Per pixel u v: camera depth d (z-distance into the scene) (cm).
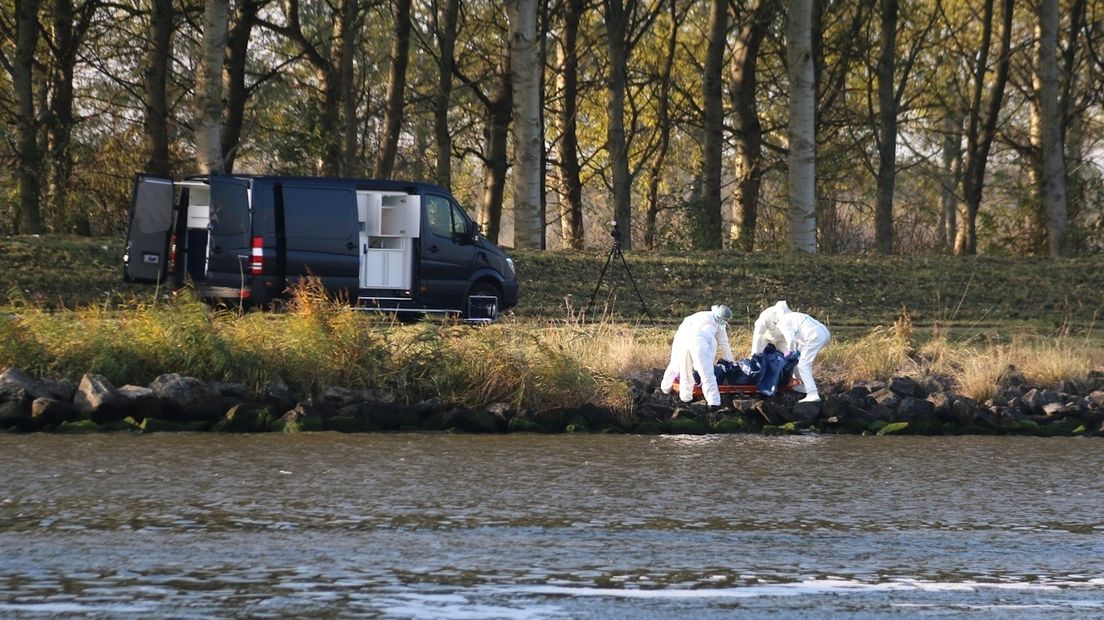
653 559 2853
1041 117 14800
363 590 2538
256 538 2981
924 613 2461
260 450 4366
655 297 9825
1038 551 3011
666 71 17212
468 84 15288
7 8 14225
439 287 8044
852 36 16112
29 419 4772
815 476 4078
